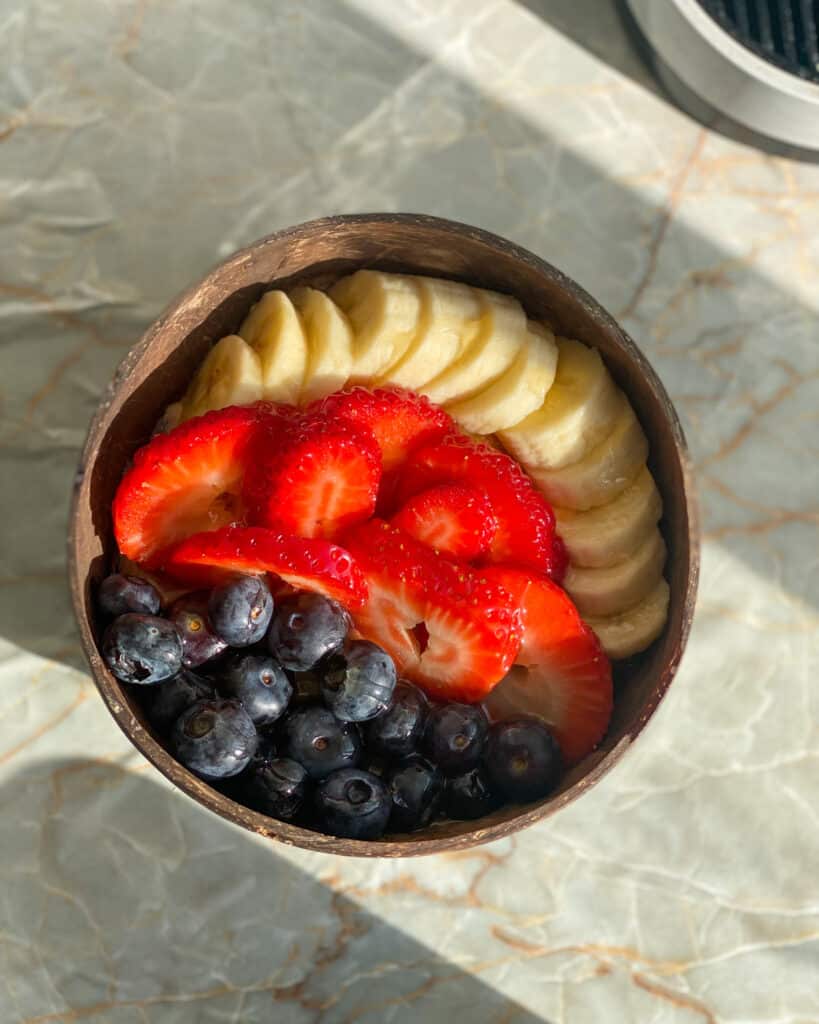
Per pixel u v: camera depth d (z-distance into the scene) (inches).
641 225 15.6
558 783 12.1
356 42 15.6
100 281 14.6
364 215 11.8
